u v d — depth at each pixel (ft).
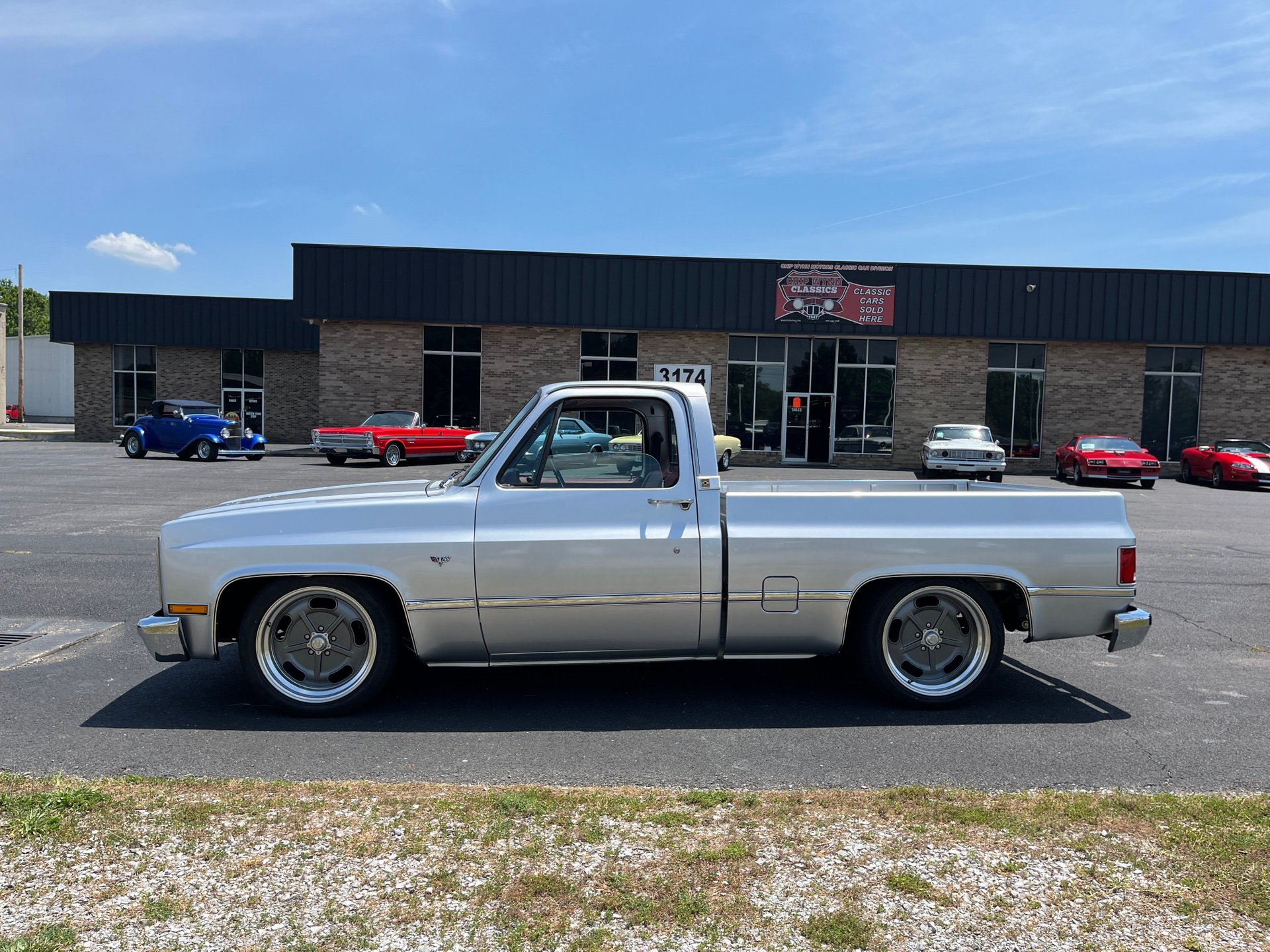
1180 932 8.48
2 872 9.32
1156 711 16.53
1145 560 35.47
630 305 92.43
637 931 8.37
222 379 119.65
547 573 15.40
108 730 14.88
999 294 90.79
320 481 62.49
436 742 14.46
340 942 8.12
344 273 92.07
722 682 18.13
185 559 15.25
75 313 115.65
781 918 8.62
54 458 84.02
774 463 95.04
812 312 91.66
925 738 14.89
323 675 15.97
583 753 14.05
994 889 9.25
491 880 9.25
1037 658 20.39
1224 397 92.84
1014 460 94.22
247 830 10.36
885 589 16.17
